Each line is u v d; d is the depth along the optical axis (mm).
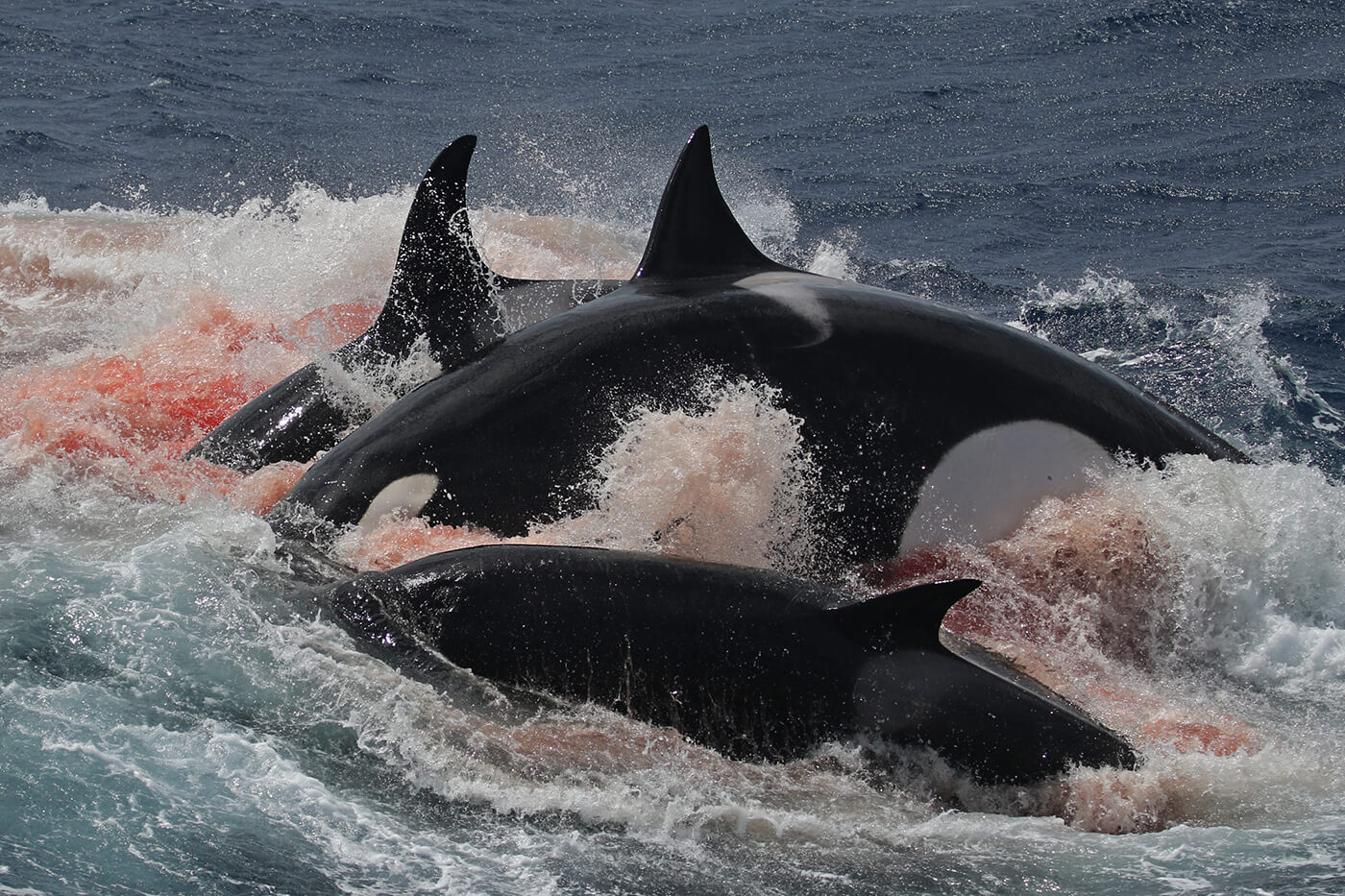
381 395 31844
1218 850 19609
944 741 20891
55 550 25938
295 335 39500
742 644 21578
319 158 76000
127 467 30719
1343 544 28703
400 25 117875
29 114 80500
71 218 56812
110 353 39531
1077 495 29031
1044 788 20891
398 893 17453
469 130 85812
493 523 27578
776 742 21422
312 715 21172
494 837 19016
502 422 27922
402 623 22625
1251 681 26406
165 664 21938
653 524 27016
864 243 61594
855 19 126062
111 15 113000
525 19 124438
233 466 31625
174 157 73375
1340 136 80875
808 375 28125
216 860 17719
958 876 18938
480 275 32406
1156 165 75875
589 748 21078
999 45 111688
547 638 21906
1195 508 28453
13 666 21391
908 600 21297
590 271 48938
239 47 106125
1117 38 109750
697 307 28828
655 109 93000
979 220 65812
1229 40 107625
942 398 28500
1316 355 46156
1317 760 22672
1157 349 46688
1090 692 24625
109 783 18969
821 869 18969
